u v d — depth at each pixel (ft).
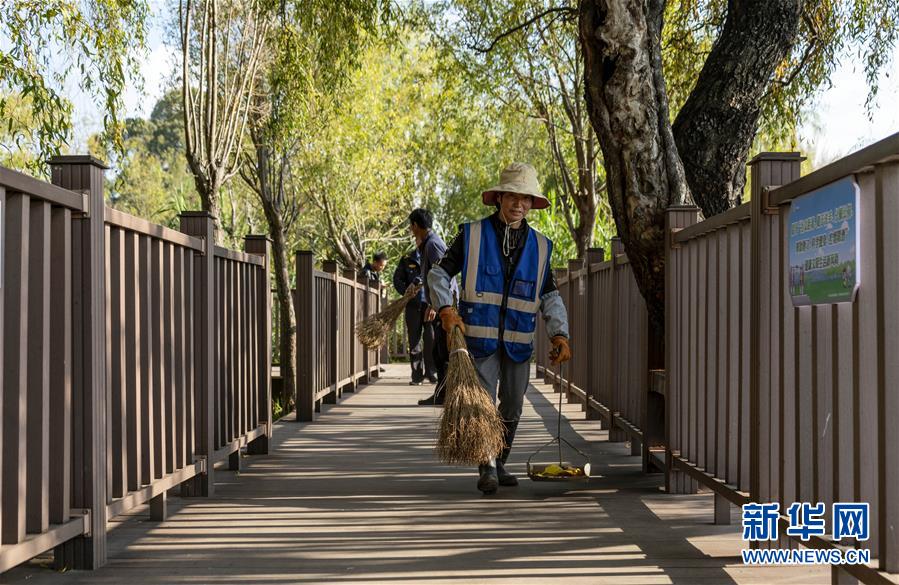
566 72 45.73
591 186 45.34
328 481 17.40
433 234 26.14
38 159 23.84
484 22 44.04
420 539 12.48
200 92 34.96
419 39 57.62
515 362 15.64
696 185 19.66
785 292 10.10
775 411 10.65
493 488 15.74
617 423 21.44
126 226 12.17
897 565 7.52
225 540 12.50
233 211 66.69
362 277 44.91
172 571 10.92
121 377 12.12
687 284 15.14
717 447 13.09
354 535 12.75
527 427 26.16
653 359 17.94
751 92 19.54
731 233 12.50
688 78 32.55
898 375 7.47
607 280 23.82
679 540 12.39
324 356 30.83
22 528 9.48
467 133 50.83
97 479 11.15
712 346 13.56
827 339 8.91
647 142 16.30
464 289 15.40
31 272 9.98
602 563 11.12
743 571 10.73
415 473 18.31
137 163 127.44
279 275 43.80
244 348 19.20
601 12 16.06
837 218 8.39
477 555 11.53
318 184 58.95
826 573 10.64
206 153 35.17
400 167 66.64
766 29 19.35
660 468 17.67
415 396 35.94
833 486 8.58
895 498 7.50
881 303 7.54
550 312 15.89
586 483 17.06
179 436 14.69
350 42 34.06
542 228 55.52
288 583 10.33
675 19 32.83
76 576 10.75
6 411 9.41
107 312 11.75
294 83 35.47
